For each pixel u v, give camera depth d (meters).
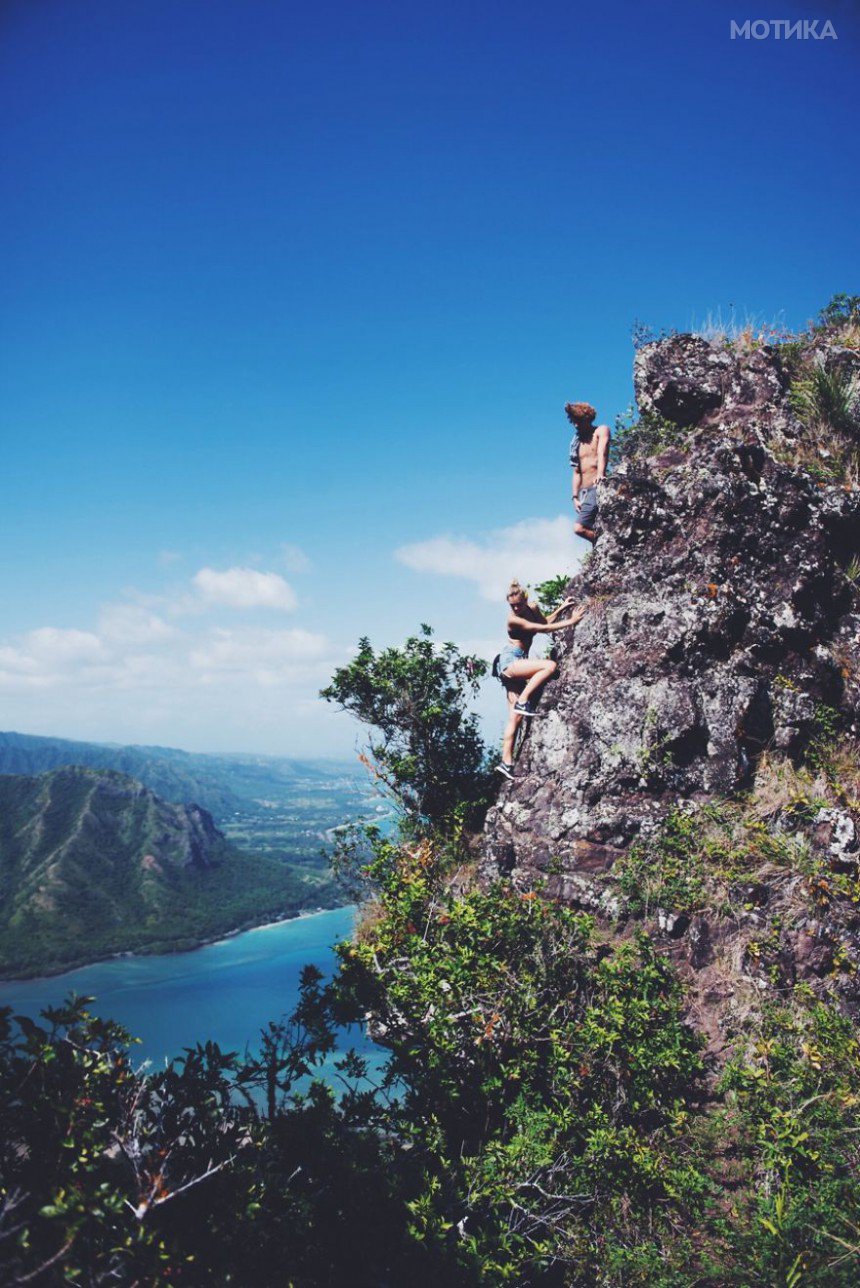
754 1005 5.57
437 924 6.12
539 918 5.90
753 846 6.38
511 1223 4.62
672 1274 4.15
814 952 5.66
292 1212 3.50
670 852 6.58
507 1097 5.30
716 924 6.07
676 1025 5.38
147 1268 2.71
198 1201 3.21
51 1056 3.04
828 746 6.91
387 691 9.44
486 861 7.57
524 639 8.51
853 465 8.20
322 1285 3.60
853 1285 3.71
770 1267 3.97
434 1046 5.20
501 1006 5.35
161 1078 3.55
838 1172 4.43
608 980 5.52
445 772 9.37
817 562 7.46
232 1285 2.97
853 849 6.06
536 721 8.01
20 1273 2.57
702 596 7.46
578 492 8.90
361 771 9.70
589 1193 4.67
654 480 8.16
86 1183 2.87
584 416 8.77
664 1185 4.64
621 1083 5.15
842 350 9.07
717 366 9.00
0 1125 2.95
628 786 7.06
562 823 7.15
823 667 7.18
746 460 7.84
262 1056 4.21
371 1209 4.04
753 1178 4.70
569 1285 4.36
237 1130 3.61
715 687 7.12
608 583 8.07
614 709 7.36
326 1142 4.20
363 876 8.36
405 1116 5.07
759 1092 5.02
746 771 6.85
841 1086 4.86
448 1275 3.92
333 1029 4.96
